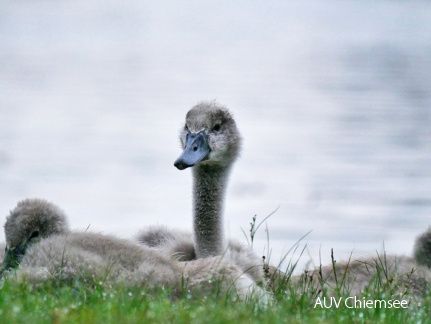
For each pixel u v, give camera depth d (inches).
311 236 1350.9
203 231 841.5
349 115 2596.0
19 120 2461.9
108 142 2156.7
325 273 810.8
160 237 867.4
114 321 522.3
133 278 606.9
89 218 1461.6
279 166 1898.4
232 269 649.0
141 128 2384.4
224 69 3885.3
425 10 5920.3
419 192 1659.7
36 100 2856.8
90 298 577.0
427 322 623.5
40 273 596.1
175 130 2367.1
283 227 1402.6
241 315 556.7
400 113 2610.7
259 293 644.7
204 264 645.3
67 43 4594.0
